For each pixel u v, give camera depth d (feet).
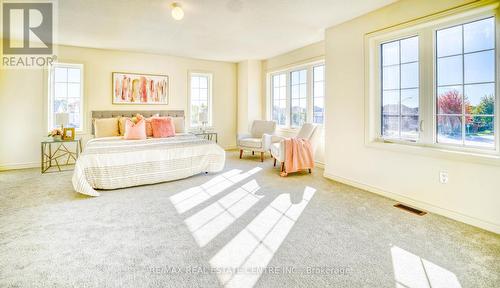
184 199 10.20
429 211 9.01
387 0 9.73
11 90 15.24
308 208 9.29
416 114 9.71
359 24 11.41
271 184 12.30
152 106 19.16
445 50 8.80
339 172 12.75
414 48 9.71
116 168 11.28
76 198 10.25
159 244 6.77
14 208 9.18
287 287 5.13
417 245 6.73
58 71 16.66
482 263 5.94
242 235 7.28
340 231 7.52
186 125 20.56
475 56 8.07
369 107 11.07
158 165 12.19
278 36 14.67
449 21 8.55
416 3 9.21
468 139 8.31
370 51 10.96
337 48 12.55
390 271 5.65
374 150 10.97
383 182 10.66
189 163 13.11
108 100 17.67
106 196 10.53
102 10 10.87
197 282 5.28
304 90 17.97
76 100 17.17
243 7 10.51
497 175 7.41
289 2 10.02
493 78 7.70
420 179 9.32
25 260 5.98
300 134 15.72
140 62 18.63
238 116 22.56
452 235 7.27
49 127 16.38
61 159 16.67
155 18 11.76
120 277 5.42
